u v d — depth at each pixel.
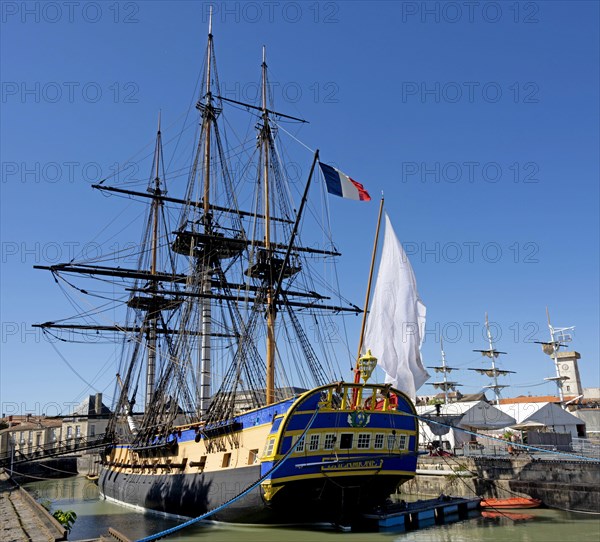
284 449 25.62
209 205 54.41
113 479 49.25
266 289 41.28
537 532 25.97
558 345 84.88
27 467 86.75
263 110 48.41
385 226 34.31
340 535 26.25
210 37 58.22
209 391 45.56
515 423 52.97
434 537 25.28
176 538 26.53
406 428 29.52
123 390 57.44
